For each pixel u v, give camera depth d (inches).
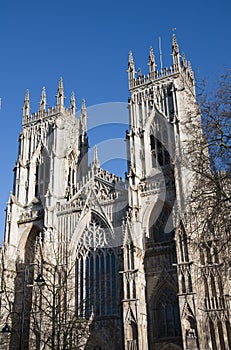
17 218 4542.3
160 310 3447.3
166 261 3550.7
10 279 4180.6
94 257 3887.8
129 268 3491.6
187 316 3122.5
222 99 1961.1
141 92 4608.8
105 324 3528.5
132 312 3319.4
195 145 2103.8
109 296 3661.4
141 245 3656.5
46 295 3570.4
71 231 4106.8
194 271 3218.5
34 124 5157.5
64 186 4566.9
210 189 1973.4
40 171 4815.5
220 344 3034.0
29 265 3868.1
